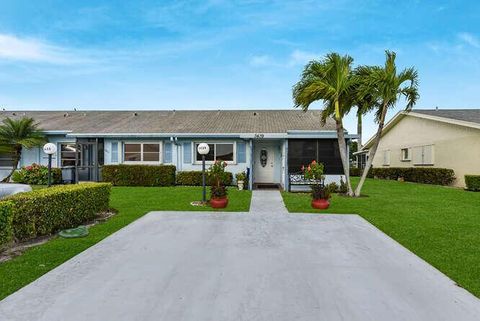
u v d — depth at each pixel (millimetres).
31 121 14695
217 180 8883
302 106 10844
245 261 4133
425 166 17844
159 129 15062
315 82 10000
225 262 4094
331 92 10047
